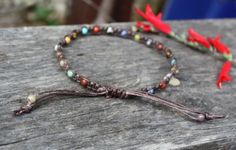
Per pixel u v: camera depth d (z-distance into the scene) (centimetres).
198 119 22
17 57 24
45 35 26
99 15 43
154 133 21
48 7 59
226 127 22
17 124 20
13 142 19
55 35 26
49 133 20
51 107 21
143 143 20
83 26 27
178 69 26
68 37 26
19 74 23
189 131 22
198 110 23
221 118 23
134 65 26
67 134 20
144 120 22
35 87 22
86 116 21
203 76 26
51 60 24
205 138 22
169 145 21
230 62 28
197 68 27
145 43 28
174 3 47
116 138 20
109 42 27
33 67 23
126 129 21
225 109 24
